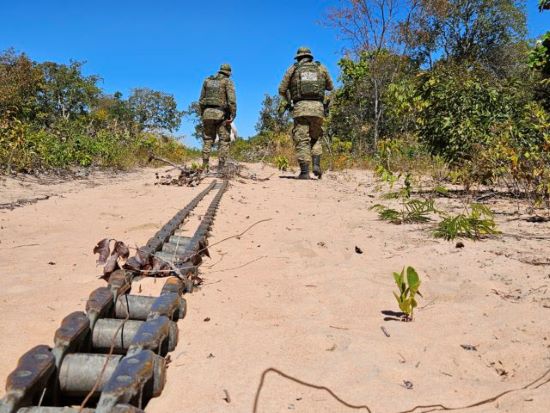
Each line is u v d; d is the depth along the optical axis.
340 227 5.44
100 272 3.59
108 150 15.15
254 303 3.01
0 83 22.47
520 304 2.94
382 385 1.99
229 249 4.43
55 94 45.16
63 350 1.84
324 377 2.05
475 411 1.81
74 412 1.54
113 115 49.75
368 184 10.55
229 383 1.99
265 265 3.90
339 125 21.66
